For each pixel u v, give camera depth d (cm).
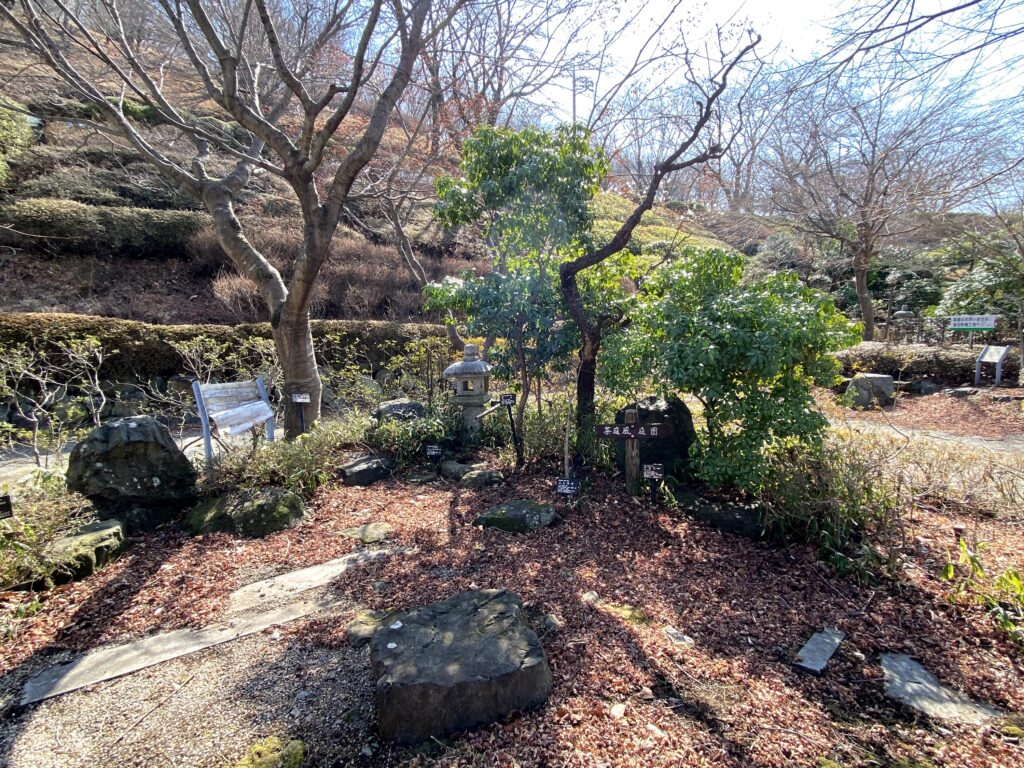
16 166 1078
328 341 895
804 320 353
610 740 186
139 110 1273
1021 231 910
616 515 378
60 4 417
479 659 202
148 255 1018
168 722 202
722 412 368
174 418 737
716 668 228
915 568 310
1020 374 870
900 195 837
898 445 437
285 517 378
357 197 631
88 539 320
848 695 218
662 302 405
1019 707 213
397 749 186
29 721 204
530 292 486
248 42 677
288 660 236
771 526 343
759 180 1229
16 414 669
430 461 504
